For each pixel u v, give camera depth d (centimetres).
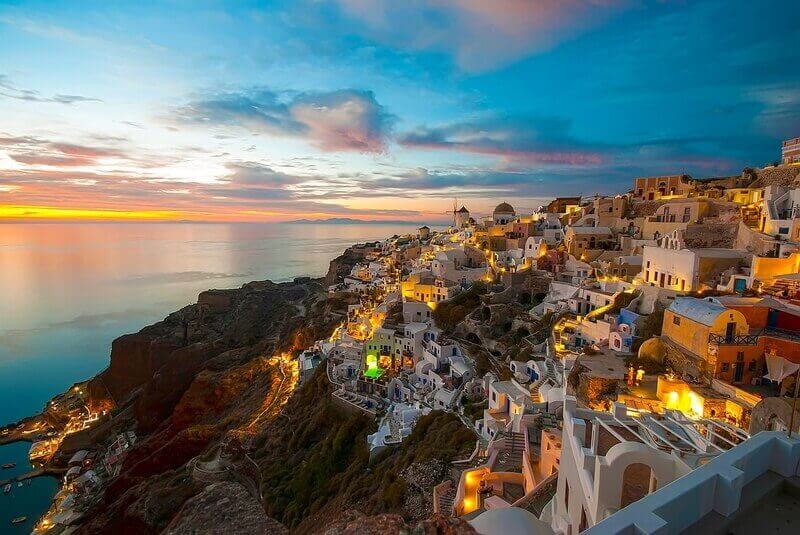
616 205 7256
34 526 6531
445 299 7575
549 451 2520
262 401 8056
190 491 5744
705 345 2892
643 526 520
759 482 688
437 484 3181
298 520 4569
